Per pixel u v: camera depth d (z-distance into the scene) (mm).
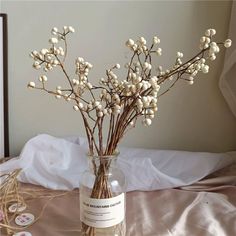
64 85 1154
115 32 1120
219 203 856
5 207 805
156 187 939
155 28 1114
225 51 1104
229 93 1104
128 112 628
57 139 1053
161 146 1210
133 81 593
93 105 625
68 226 769
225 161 1051
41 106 1183
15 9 1111
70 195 916
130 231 746
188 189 960
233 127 1190
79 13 1109
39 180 945
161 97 1168
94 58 1139
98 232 670
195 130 1196
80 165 1007
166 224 767
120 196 676
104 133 1138
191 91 1160
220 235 725
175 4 1096
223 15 1098
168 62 1133
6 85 1146
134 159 972
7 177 900
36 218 800
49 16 1113
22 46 1138
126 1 1097
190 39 1117
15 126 1202
